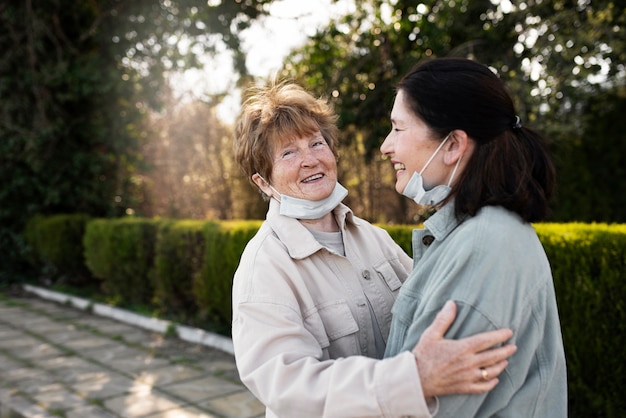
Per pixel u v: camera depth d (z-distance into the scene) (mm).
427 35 7594
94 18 8820
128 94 8883
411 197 1385
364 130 8359
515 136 1322
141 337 5777
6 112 8469
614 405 3082
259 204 10602
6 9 8328
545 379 1282
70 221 8078
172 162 10664
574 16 6984
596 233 3166
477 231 1250
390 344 1366
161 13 8570
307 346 1396
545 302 1282
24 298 7977
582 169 8547
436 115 1295
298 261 1569
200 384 4328
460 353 1141
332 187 1666
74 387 4277
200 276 5727
